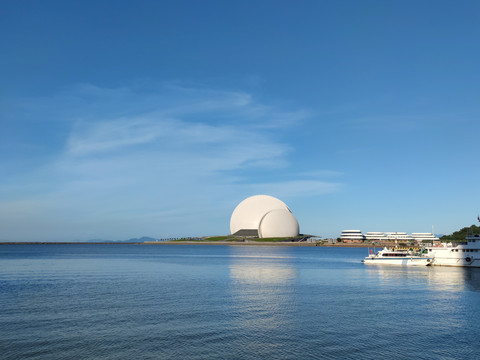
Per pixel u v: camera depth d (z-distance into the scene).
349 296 54.66
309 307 46.56
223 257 148.88
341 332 36.12
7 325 37.56
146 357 29.42
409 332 36.41
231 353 30.41
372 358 29.81
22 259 136.12
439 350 31.70
